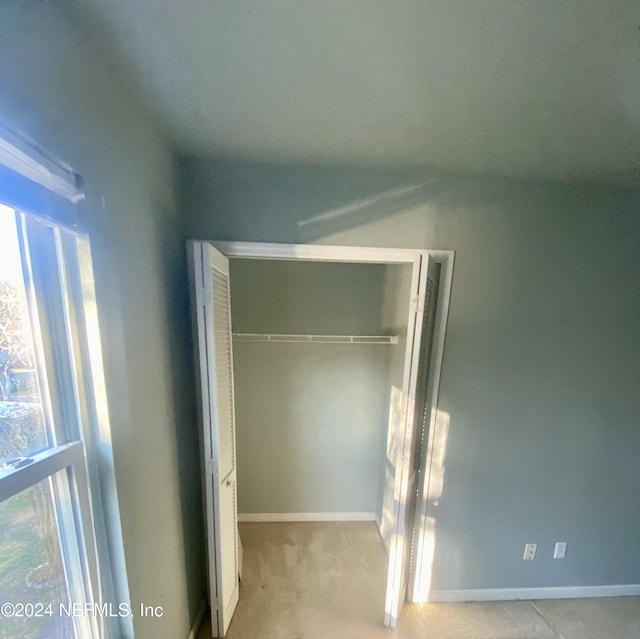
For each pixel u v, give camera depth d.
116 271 0.97
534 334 1.72
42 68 0.68
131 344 1.05
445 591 1.88
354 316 2.35
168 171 1.35
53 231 0.79
